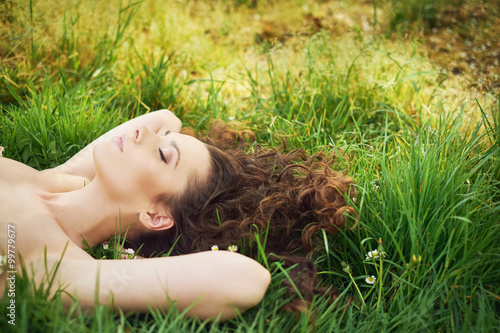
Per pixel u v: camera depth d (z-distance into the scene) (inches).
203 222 100.5
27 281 74.8
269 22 211.2
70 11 165.3
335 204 100.7
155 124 116.8
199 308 78.7
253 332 78.4
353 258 100.8
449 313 86.4
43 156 115.9
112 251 93.6
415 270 92.7
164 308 78.5
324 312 87.4
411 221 92.4
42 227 85.5
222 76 169.3
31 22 149.6
